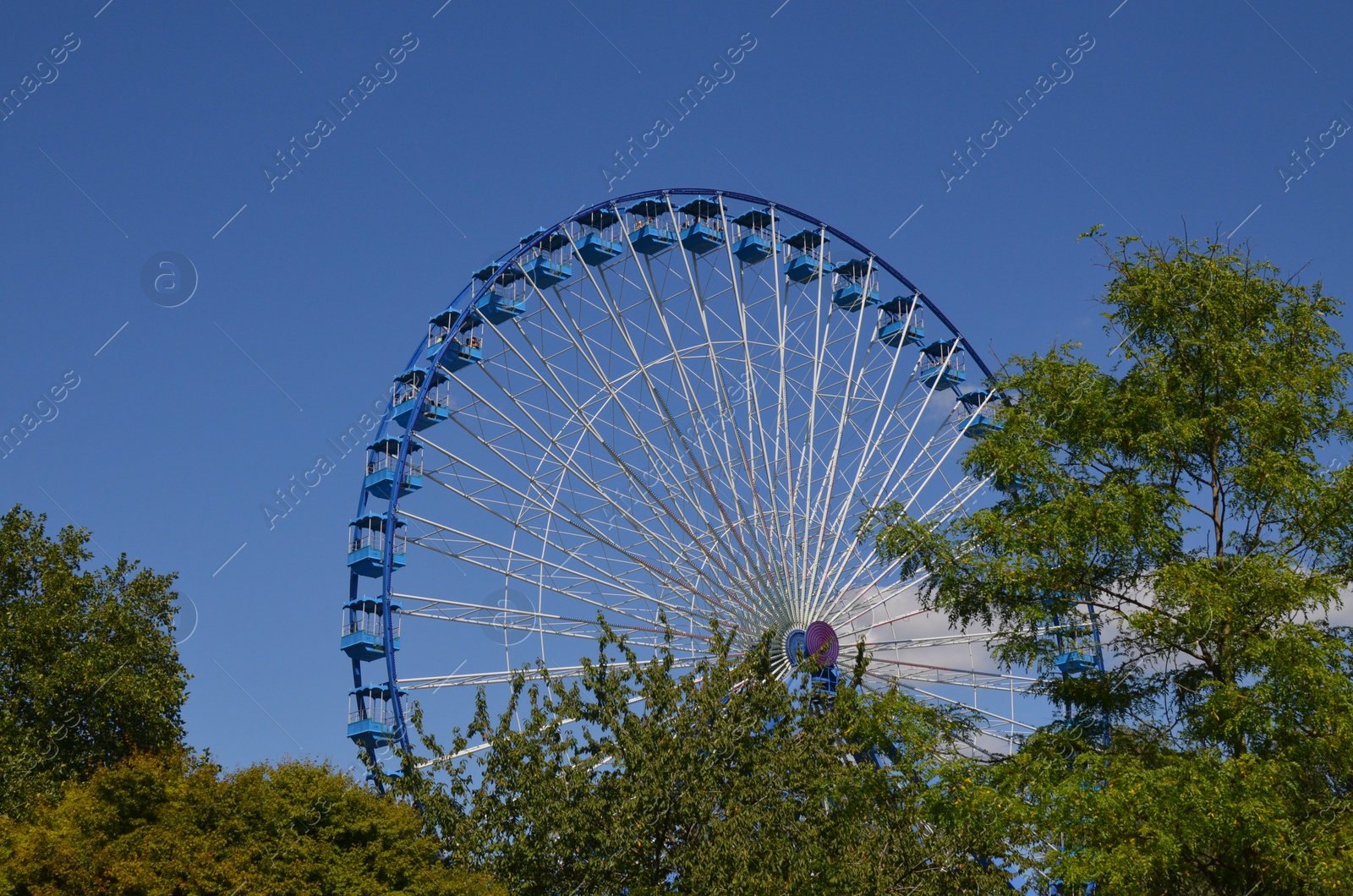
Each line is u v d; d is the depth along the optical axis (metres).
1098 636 29.39
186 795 30.27
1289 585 23.86
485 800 32.69
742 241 57.25
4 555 43.75
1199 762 23.36
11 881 27.94
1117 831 23.81
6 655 41.31
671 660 34.91
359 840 30.88
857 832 30.64
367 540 49.53
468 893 29.12
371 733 46.66
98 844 29.03
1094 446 27.55
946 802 26.47
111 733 42.25
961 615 28.20
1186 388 27.14
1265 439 25.80
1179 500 26.28
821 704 36.72
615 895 29.88
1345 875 21.62
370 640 48.62
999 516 27.83
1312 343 27.09
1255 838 22.97
